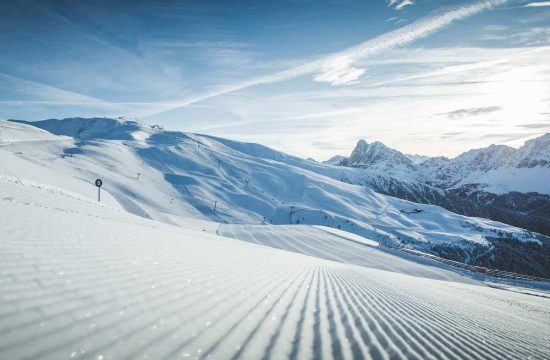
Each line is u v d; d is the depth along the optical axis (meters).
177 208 164.25
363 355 2.52
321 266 14.59
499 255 177.88
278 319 3.21
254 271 6.75
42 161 140.12
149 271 3.87
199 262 5.76
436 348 3.10
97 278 2.94
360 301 5.55
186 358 1.86
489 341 4.01
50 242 4.00
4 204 6.79
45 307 2.02
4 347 1.44
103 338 1.85
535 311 12.36
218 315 2.86
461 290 17.05
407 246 169.00
